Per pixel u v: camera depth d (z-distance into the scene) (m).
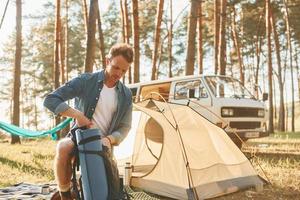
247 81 50.03
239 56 34.59
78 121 3.34
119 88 3.63
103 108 3.57
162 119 7.50
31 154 12.36
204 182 6.92
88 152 3.15
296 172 8.93
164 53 47.03
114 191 3.15
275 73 45.09
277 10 33.34
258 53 38.16
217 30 25.12
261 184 7.62
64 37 40.72
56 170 3.37
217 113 11.42
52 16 48.91
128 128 3.74
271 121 26.36
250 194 7.20
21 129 8.17
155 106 7.77
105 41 46.84
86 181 3.09
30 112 62.75
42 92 55.34
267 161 9.97
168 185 7.00
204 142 7.49
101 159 3.17
